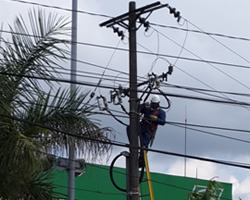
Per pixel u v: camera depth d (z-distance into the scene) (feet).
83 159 60.49
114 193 88.33
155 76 67.77
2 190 50.88
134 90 67.72
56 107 53.98
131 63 68.69
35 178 53.21
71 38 65.67
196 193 76.59
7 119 51.60
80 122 53.98
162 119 69.87
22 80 53.57
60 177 78.59
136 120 68.03
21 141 49.78
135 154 67.72
